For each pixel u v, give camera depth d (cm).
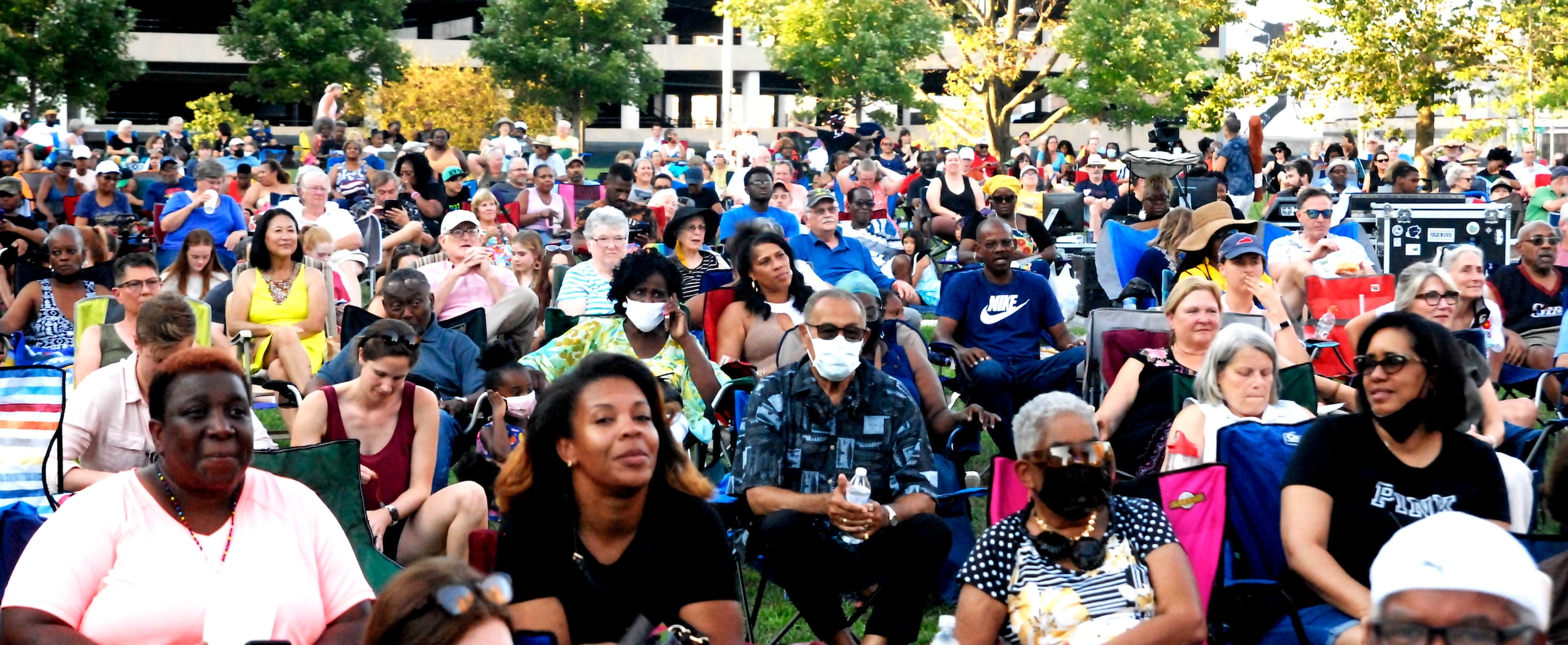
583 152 4550
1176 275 982
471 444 672
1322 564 464
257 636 384
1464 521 259
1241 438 525
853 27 4153
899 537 525
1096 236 1450
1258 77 3219
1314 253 918
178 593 398
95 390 540
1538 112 3059
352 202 1634
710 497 412
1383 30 3084
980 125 4272
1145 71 3988
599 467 387
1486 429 642
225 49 4544
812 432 555
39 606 387
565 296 932
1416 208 1211
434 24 5534
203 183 1460
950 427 643
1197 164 1922
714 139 5425
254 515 416
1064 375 793
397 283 755
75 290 973
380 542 556
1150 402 660
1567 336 823
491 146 2425
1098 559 438
